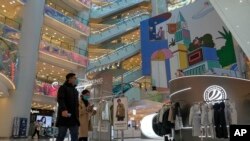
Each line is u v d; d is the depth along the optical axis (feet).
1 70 40.42
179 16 70.38
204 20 65.31
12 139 40.96
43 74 69.00
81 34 68.80
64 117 11.33
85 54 68.54
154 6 80.38
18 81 47.91
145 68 69.82
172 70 66.33
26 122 47.80
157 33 71.46
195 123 23.58
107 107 28.19
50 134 57.98
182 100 28.40
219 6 21.99
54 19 60.75
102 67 66.69
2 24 44.24
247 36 26.37
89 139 30.63
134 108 65.51
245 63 55.67
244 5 21.06
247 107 25.70
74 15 72.84
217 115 21.80
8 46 43.37
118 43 78.89
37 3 54.54
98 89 42.09
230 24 24.70
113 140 29.43
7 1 51.44
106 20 80.07
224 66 58.80
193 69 63.00
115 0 80.18
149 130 50.75
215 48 61.46
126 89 64.23
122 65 80.28
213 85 26.76
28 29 51.49
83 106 20.58
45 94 57.11
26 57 49.88
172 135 29.17
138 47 73.41
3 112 47.01
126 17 80.23
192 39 66.13
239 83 26.27
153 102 62.59
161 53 69.31
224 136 21.26
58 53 60.03
